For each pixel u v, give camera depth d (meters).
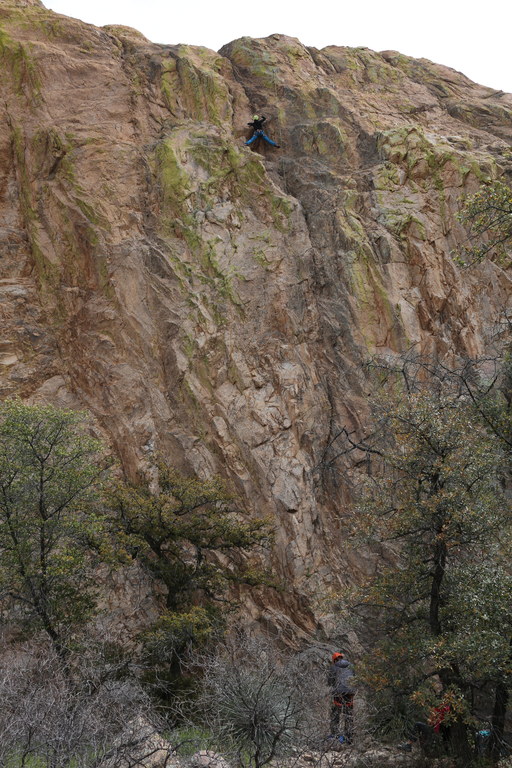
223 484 16.83
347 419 19.39
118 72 23.70
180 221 21.38
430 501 11.65
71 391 19.78
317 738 9.95
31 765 8.02
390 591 12.48
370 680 11.64
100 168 21.58
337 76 27.62
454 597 11.74
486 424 13.94
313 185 23.05
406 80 28.31
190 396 19.03
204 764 8.41
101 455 18.11
